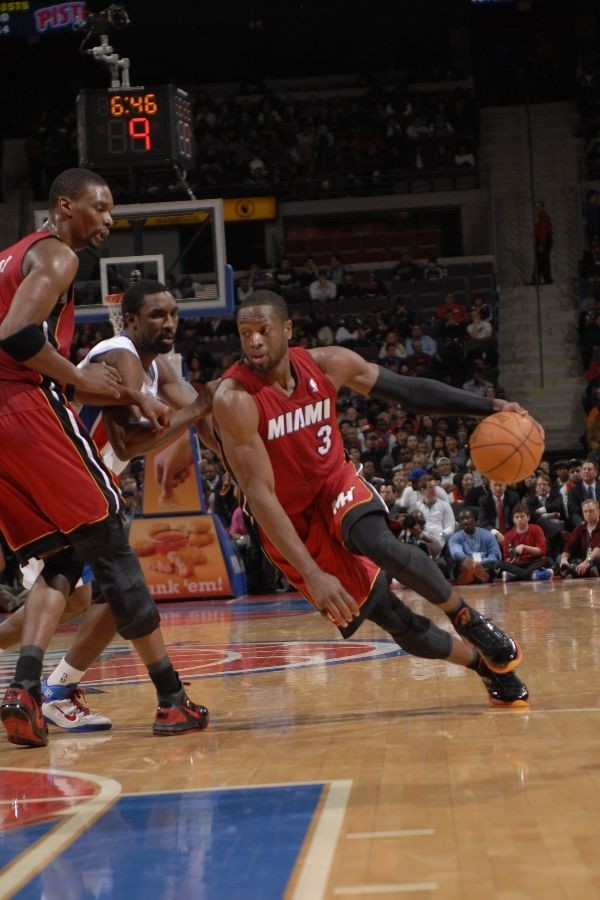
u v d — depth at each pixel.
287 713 5.62
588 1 31.89
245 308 5.03
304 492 5.23
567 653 7.28
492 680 5.39
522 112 31.09
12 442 5.26
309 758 4.40
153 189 18.39
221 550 16.09
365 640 9.34
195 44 32.75
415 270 27.11
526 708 5.29
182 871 2.99
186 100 14.49
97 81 33.06
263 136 30.55
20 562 5.60
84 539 5.31
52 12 29.48
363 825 3.32
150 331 5.85
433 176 29.36
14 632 5.84
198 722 5.35
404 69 32.78
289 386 5.17
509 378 26.81
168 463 15.97
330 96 32.28
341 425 21.19
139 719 5.89
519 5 30.88
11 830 3.54
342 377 5.30
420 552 5.16
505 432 5.24
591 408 23.83
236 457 5.04
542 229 27.70
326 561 5.25
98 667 8.49
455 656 5.35
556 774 3.86
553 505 16.81
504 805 3.48
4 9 29.48
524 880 2.75
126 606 5.30
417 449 19.72
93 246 5.70
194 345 25.36
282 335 5.06
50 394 5.35
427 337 24.73
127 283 14.52
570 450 25.19
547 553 16.55
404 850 3.05
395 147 29.98
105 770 4.49
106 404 5.50
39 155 30.45
